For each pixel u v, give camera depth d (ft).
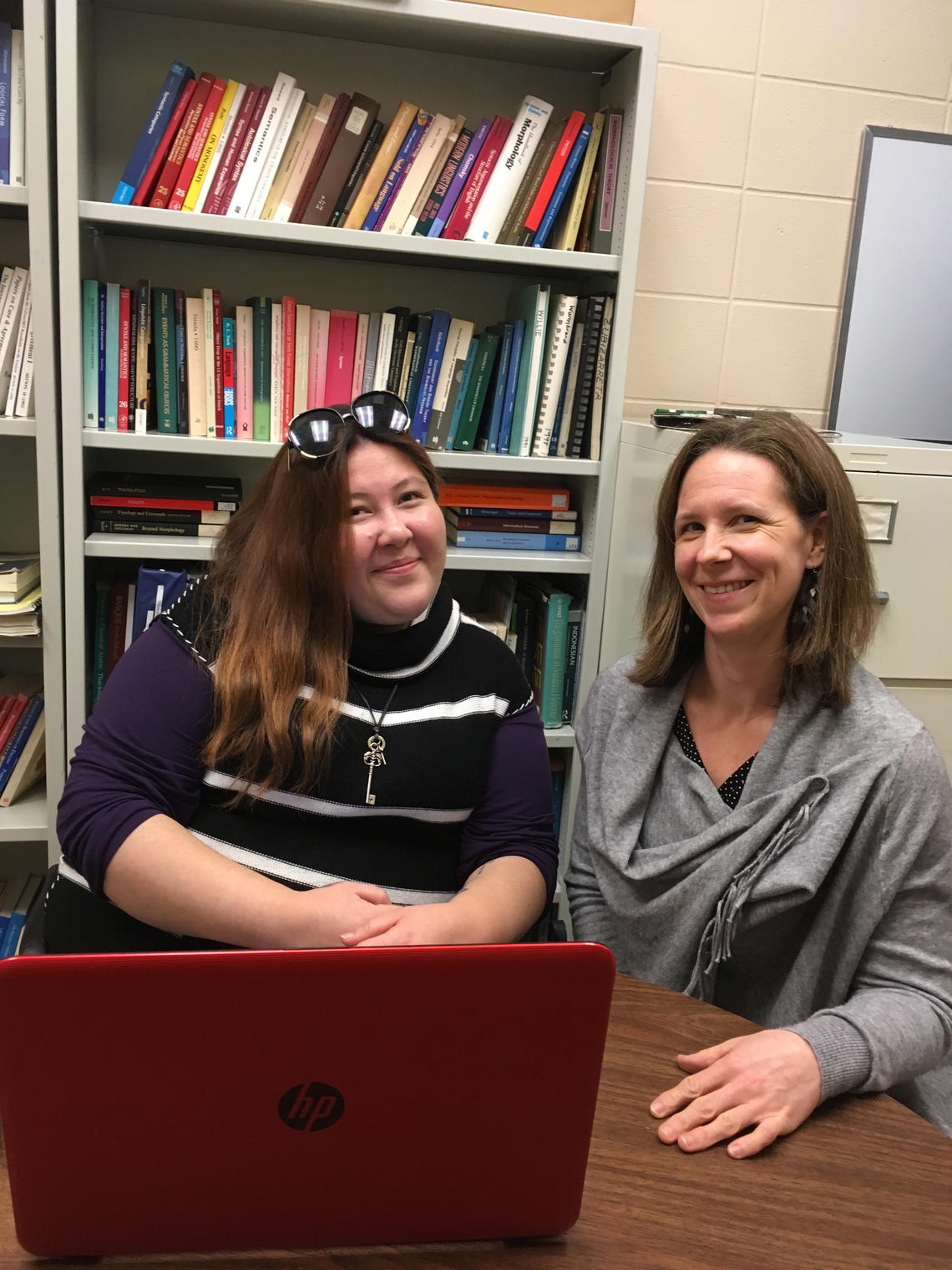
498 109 7.37
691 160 7.69
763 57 7.63
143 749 3.81
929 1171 2.98
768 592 4.11
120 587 6.62
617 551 7.00
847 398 8.20
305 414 3.78
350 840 3.98
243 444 6.46
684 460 4.44
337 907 3.39
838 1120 3.22
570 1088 2.35
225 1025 2.15
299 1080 2.23
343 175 6.37
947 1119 4.20
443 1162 2.39
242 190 6.25
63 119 5.74
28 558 6.88
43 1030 2.10
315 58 7.02
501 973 2.20
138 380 6.43
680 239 7.81
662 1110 3.10
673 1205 2.74
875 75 7.81
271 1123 2.27
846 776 4.07
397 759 3.93
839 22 7.67
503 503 7.21
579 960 2.22
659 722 4.67
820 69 7.72
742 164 7.77
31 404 6.24
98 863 3.60
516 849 4.10
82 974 2.07
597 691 5.04
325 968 2.15
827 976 4.19
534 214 6.75
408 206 6.51
